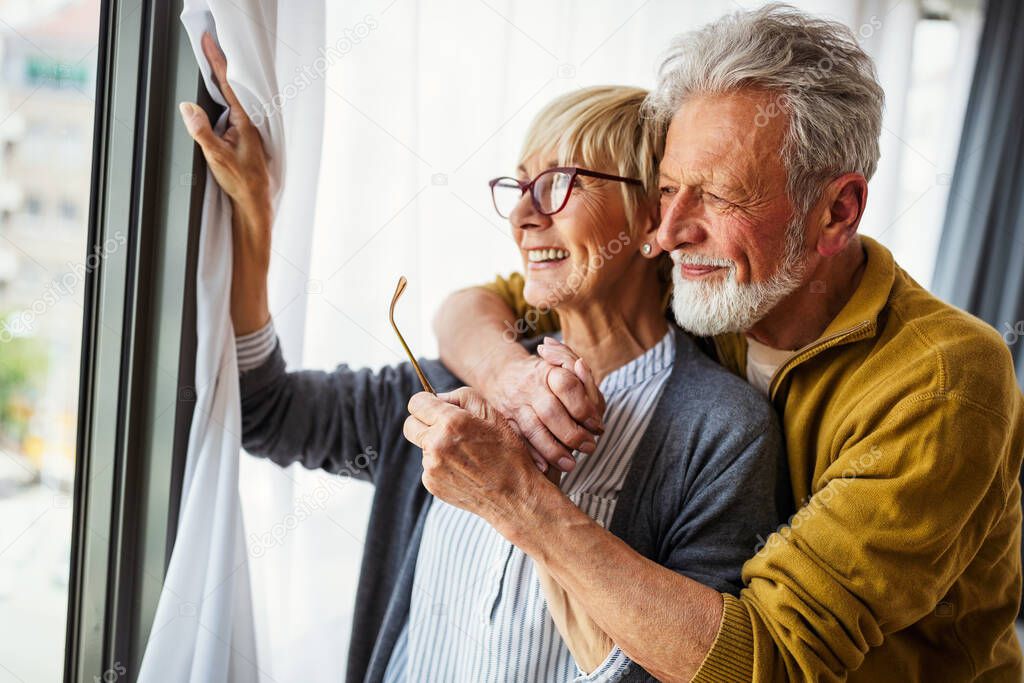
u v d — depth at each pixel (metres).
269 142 0.99
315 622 1.39
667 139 0.90
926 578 0.79
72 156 1.05
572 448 0.88
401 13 1.36
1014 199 2.25
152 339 1.03
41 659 1.16
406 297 1.43
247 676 1.13
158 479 1.05
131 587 1.08
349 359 1.40
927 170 2.27
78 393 1.07
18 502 1.14
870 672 0.89
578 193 0.94
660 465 0.93
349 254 1.39
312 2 1.07
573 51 1.74
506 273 1.72
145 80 0.99
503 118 1.63
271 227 1.04
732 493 0.88
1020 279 2.25
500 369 1.00
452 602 0.99
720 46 0.86
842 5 1.99
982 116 2.22
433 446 0.82
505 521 0.82
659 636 0.78
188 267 1.01
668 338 1.01
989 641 0.95
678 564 0.87
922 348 0.86
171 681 1.04
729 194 0.86
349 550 1.42
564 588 0.82
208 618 1.04
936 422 0.80
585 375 0.88
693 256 0.91
